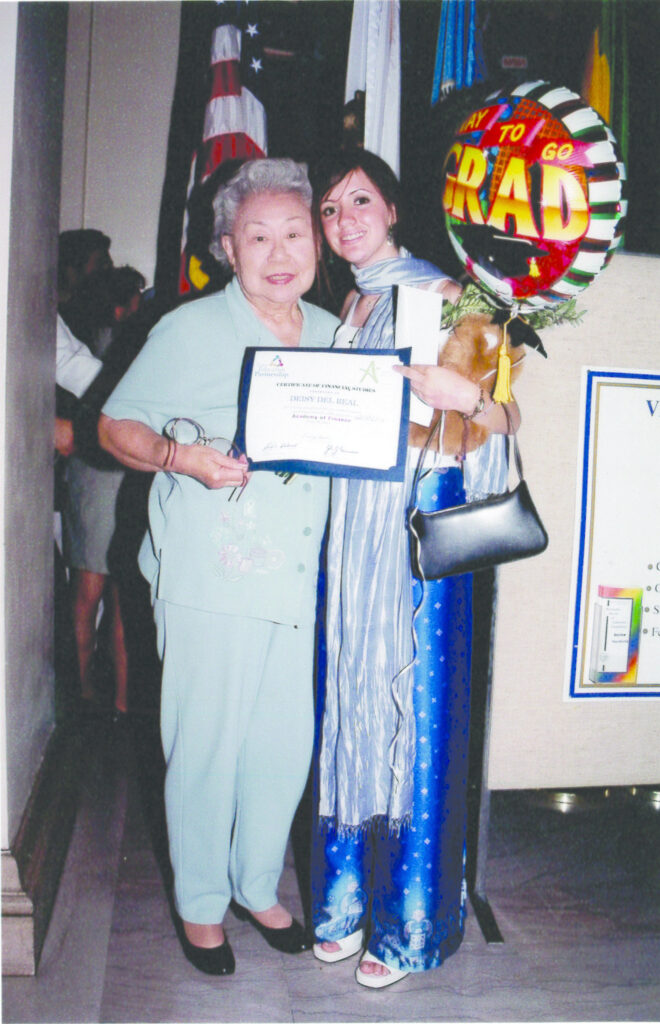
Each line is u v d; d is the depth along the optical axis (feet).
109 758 9.15
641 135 8.05
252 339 5.21
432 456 5.08
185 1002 5.29
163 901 6.43
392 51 6.93
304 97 9.01
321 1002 5.34
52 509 7.50
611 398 6.06
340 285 6.82
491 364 4.93
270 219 4.94
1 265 5.23
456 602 5.26
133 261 10.66
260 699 5.47
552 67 8.41
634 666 6.34
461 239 4.78
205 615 5.18
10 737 5.65
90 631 10.01
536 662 6.24
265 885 5.84
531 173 4.42
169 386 5.18
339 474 4.92
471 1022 5.17
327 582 5.27
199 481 5.00
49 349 7.02
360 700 5.17
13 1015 5.11
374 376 4.90
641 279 5.98
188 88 10.36
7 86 5.11
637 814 8.14
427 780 5.26
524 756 6.34
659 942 6.06
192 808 5.45
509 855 7.24
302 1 8.86
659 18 7.81
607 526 6.17
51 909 6.17
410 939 5.42
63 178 10.44
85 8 10.16
